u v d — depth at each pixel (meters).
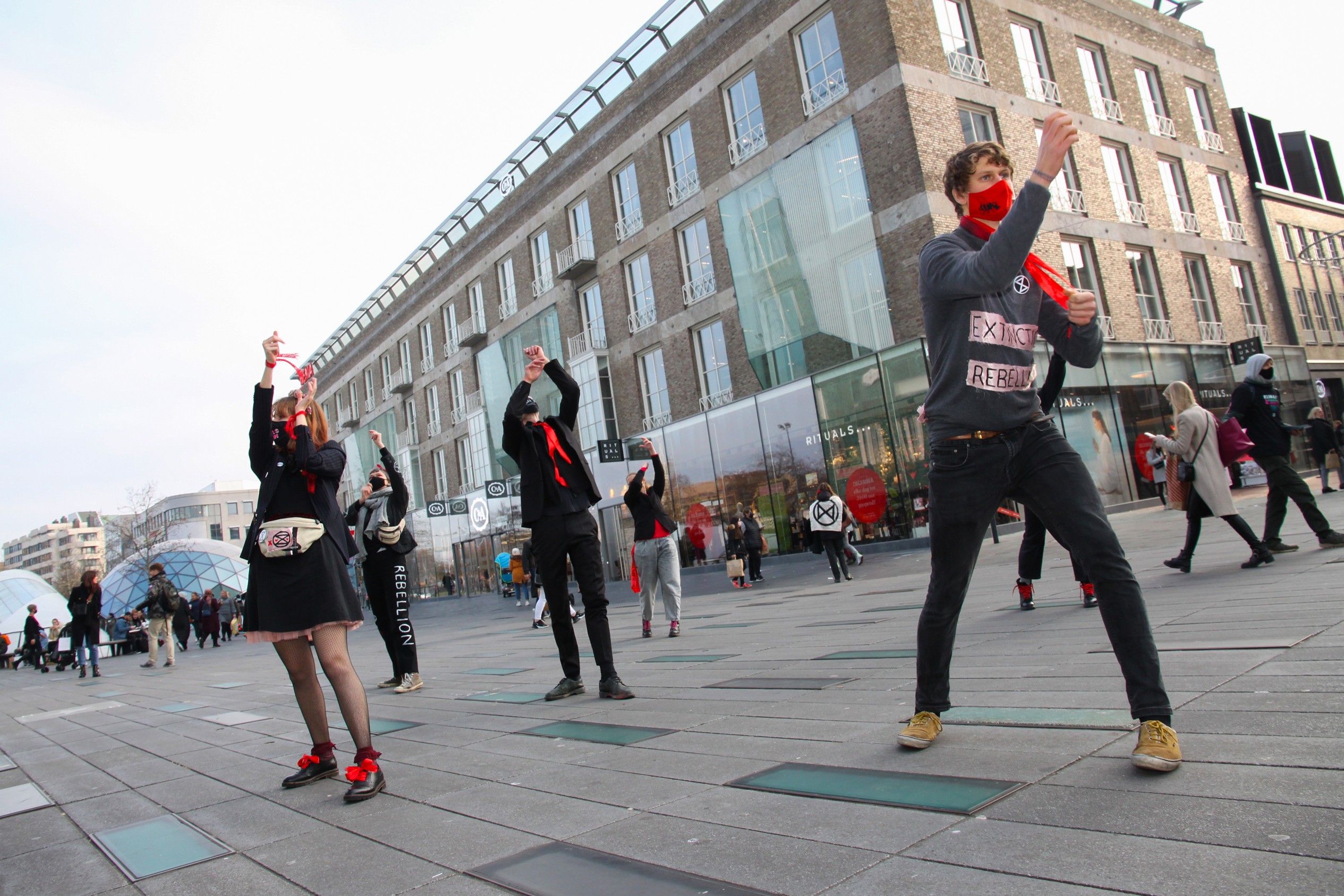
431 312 36.50
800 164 19.81
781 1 20.16
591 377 26.02
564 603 5.07
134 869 2.61
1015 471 2.73
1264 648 3.66
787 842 2.18
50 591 53.91
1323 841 1.76
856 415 18.47
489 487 26.41
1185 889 1.63
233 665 12.43
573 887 2.04
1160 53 24.73
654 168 24.02
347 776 3.22
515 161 29.55
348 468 46.41
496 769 3.41
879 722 3.33
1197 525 6.87
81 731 6.31
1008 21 20.70
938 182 17.81
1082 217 21.16
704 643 7.28
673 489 23.31
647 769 3.11
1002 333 2.70
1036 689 3.53
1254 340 23.16
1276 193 27.12
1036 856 1.88
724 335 22.16
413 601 39.38
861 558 17.16
